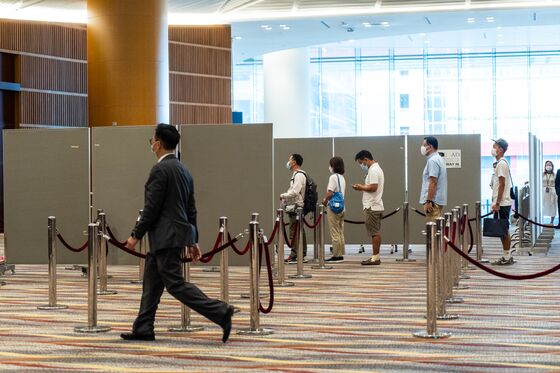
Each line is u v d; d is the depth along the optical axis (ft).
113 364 20.13
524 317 27.12
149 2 63.00
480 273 41.11
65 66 74.95
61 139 41.81
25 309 29.91
